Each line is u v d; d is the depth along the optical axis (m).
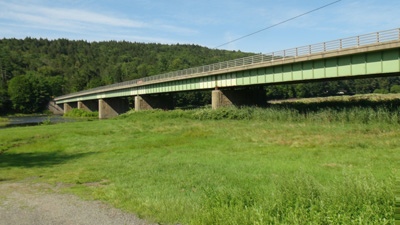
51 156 22.38
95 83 163.12
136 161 18.28
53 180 13.48
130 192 10.47
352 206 6.81
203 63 196.12
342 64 29.42
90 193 10.72
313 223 6.16
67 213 8.38
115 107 100.25
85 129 40.56
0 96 120.50
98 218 7.87
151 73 186.25
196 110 50.44
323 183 10.50
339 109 35.09
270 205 7.23
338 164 14.19
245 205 7.75
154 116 50.75
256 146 21.83
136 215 8.00
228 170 14.13
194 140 26.81
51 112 135.25
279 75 36.97
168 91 63.50
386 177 10.59
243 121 38.41
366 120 28.75
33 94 131.62
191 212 7.81
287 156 17.12
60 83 180.50
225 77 47.00
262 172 13.33
